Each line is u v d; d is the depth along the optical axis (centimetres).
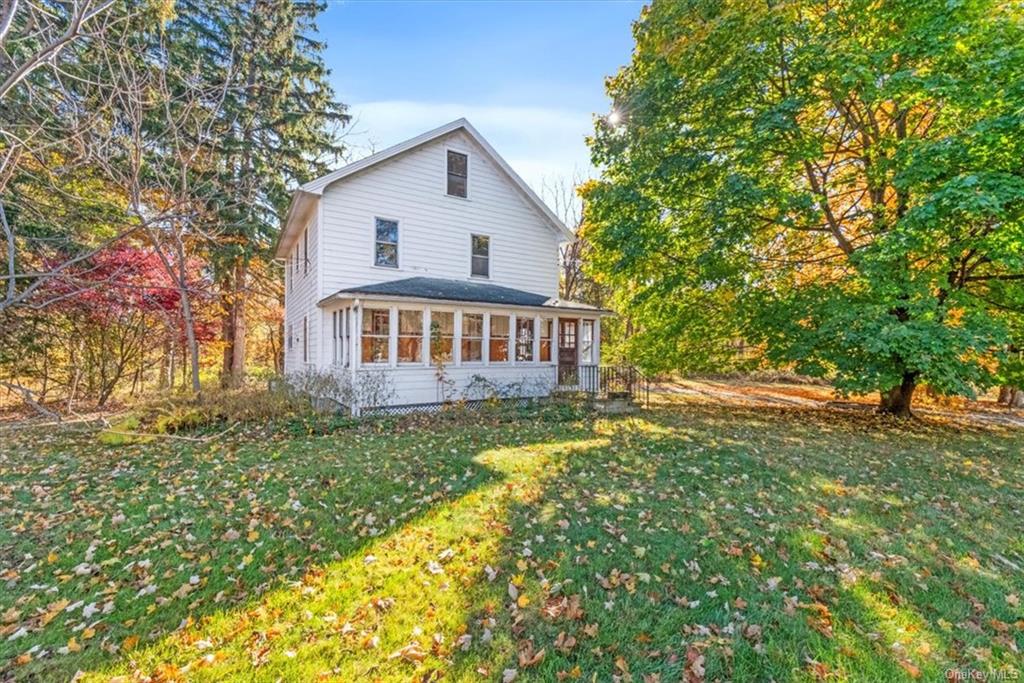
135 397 1236
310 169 1831
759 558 371
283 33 1552
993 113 744
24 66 307
